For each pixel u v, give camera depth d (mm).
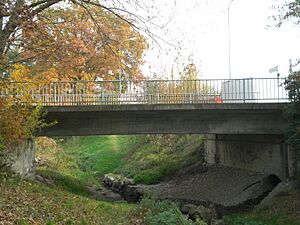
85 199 19391
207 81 24266
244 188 24750
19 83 18203
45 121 23203
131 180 34125
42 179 24391
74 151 52719
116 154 48250
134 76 22219
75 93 23234
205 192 26625
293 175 22375
